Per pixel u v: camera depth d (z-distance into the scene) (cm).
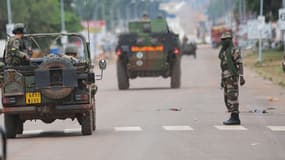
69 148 3039
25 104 3409
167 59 6831
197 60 14750
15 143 3250
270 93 6019
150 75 6931
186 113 4441
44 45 3928
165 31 7206
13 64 3462
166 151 2889
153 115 4362
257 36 10712
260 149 2927
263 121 3956
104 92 6556
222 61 3784
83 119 3456
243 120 4009
